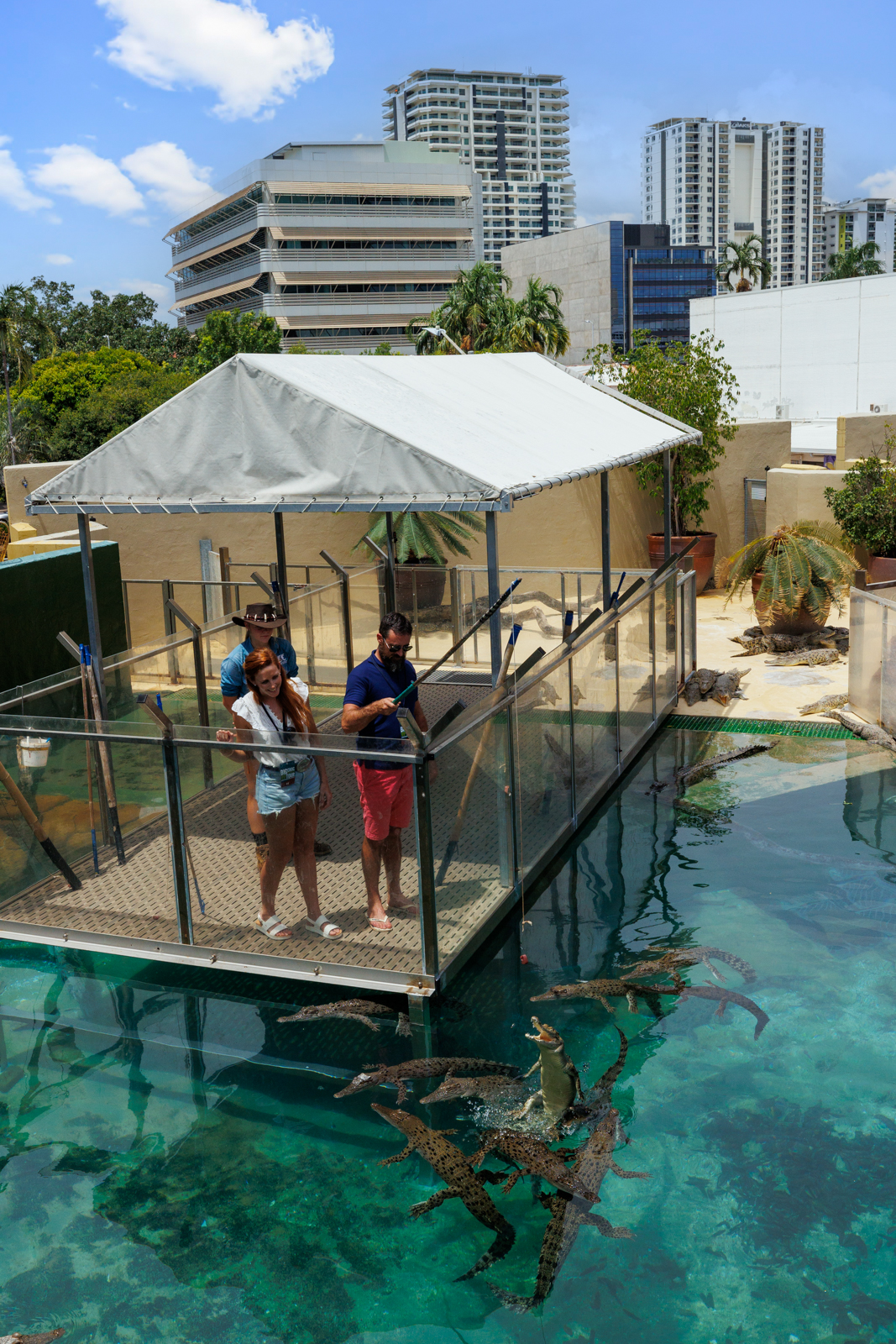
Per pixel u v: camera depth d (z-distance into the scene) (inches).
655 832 286.5
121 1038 201.8
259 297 4077.3
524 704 245.0
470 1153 163.6
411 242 4146.2
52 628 356.8
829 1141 162.9
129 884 220.2
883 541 539.5
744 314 2210.9
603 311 4771.2
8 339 2220.7
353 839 237.6
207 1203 156.1
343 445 224.8
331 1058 192.1
